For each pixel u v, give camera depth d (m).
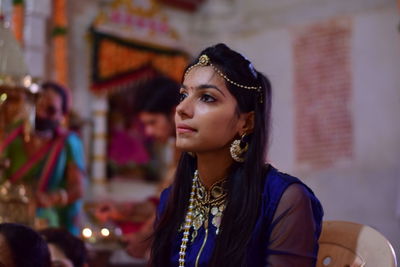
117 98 7.89
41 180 4.39
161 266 2.08
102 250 4.23
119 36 7.78
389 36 7.57
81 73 7.63
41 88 4.50
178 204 2.11
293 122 8.12
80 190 4.56
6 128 4.17
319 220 1.96
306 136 8.01
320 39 8.05
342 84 7.82
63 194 4.31
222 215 1.98
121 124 7.89
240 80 1.95
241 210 1.92
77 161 4.57
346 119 7.75
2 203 3.83
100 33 7.64
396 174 7.33
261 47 8.48
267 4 8.51
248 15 8.61
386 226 7.36
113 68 7.68
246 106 1.97
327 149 7.85
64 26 7.15
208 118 1.91
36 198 4.18
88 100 7.66
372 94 7.62
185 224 2.04
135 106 7.95
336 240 2.15
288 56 8.27
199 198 2.05
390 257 2.00
